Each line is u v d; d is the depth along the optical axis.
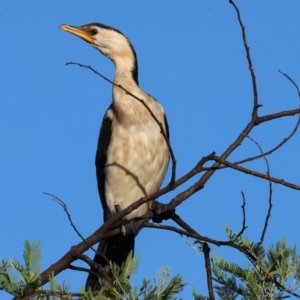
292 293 7.67
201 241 9.39
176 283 7.28
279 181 8.70
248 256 8.13
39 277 7.05
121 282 7.26
